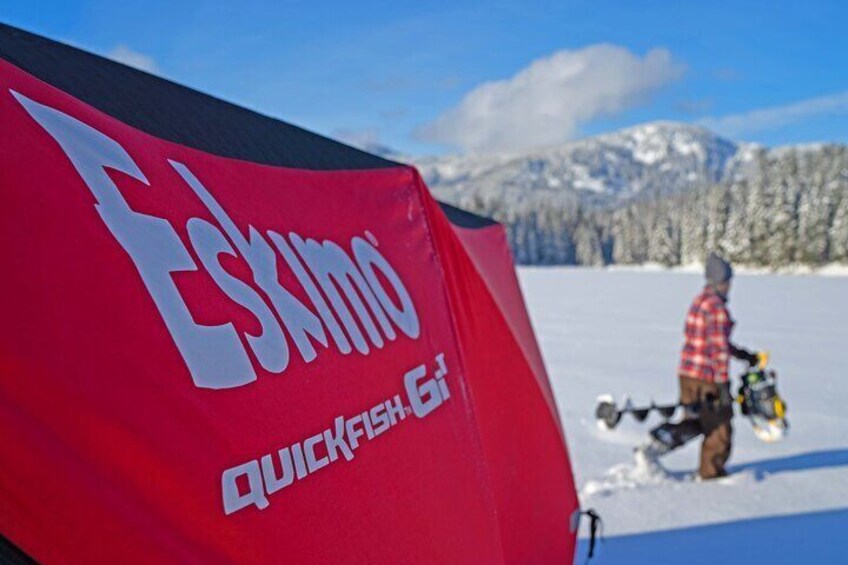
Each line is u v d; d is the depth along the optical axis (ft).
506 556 7.08
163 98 5.41
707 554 10.65
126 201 3.89
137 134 4.49
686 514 12.60
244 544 3.67
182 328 3.82
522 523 7.78
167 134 4.94
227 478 3.70
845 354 34.50
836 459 16.40
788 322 50.62
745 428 19.97
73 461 2.97
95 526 2.96
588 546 11.10
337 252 6.04
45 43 4.75
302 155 6.75
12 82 3.62
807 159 206.90
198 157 4.99
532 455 8.71
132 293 3.58
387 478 5.19
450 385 6.88
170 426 3.47
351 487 4.72
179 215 4.29
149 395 3.43
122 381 3.32
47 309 3.09
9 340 2.88
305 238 5.68
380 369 5.74
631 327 49.32
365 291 6.14
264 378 4.28
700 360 15.12
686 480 14.97
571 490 10.08
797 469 15.61
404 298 6.79
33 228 3.19
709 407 14.84
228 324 4.19
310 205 6.10
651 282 120.98
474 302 8.51
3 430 2.73
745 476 14.80
